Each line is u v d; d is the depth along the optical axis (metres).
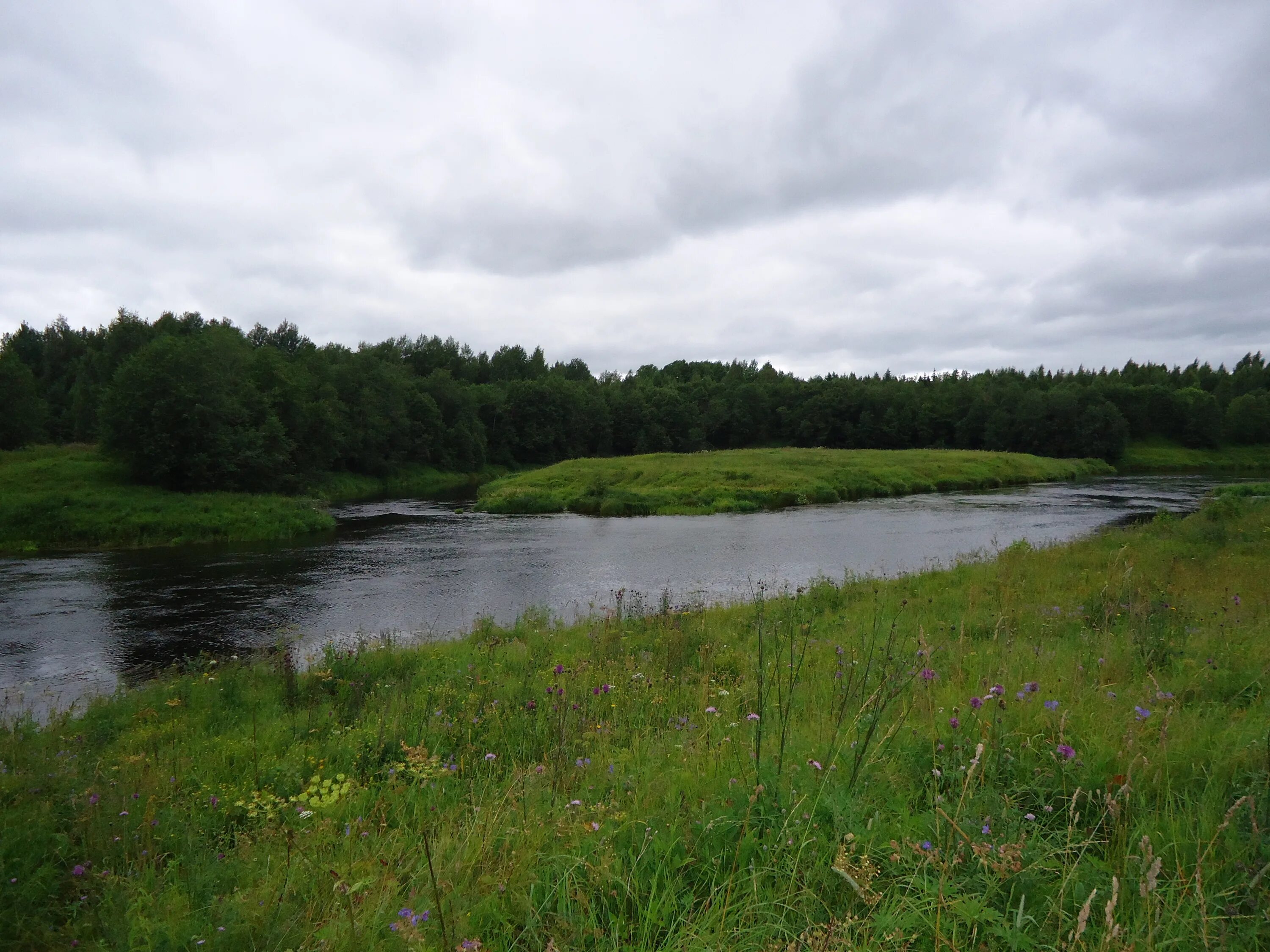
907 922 2.40
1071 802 3.15
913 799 3.46
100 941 2.89
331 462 58.31
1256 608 8.24
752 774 3.71
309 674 9.68
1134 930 2.36
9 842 3.68
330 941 2.74
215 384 41.88
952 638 8.00
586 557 23.69
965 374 148.88
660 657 8.72
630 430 105.75
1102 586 10.99
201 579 20.70
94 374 75.62
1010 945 2.36
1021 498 41.44
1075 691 4.73
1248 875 2.50
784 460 55.66
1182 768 3.51
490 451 87.94
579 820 3.49
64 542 28.52
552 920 2.82
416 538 29.42
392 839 3.83
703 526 31.52
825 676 6.69
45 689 11.38
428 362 113.88
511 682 7.91
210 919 3.00
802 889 2.73
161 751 6.40
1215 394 119.06
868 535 27.53
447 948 2.54
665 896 2.74
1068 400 87.31
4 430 53.47
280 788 5.23
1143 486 49.53
